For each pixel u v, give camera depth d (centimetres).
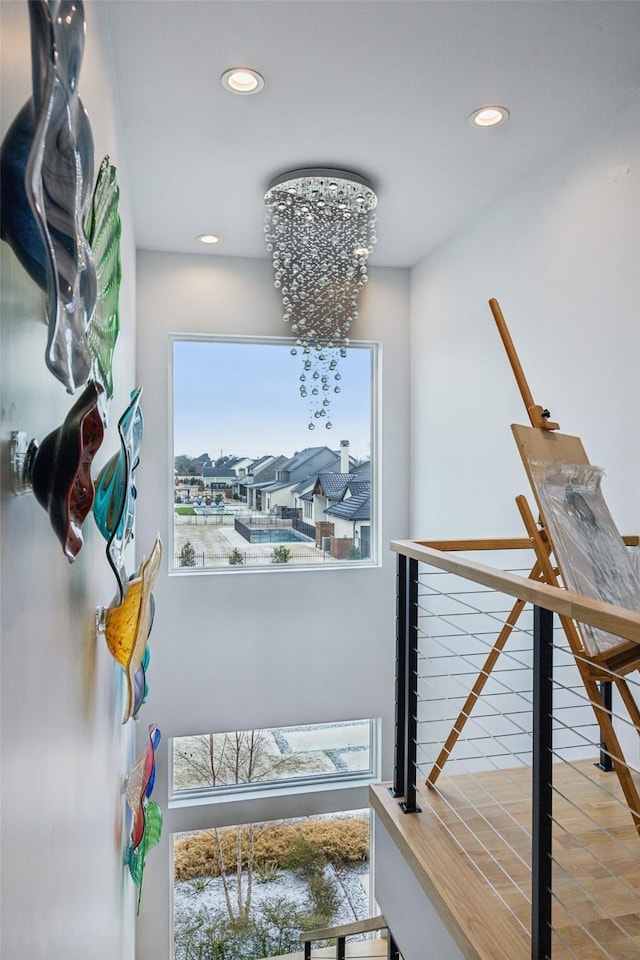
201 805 426
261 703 434
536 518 314
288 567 454
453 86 245
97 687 159
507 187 332
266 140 284
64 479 82
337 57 226
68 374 86
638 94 245
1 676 68
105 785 177
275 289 444
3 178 66
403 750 224
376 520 470
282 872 451
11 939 72
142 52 222
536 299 311
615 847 193
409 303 465
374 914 461
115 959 208
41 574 90
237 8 201
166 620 421
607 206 262
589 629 165
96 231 144
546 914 141
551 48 223
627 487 252
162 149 291
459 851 193
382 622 458
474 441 372
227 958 432
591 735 266
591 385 272
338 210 328
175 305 428
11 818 72
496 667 343
